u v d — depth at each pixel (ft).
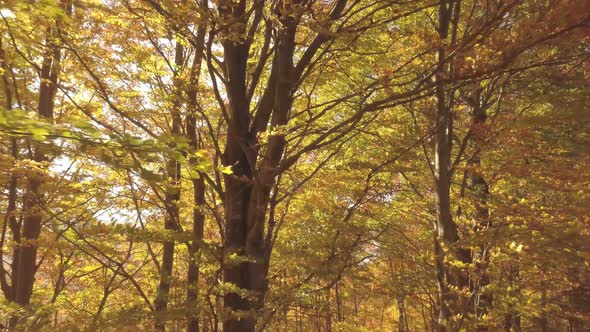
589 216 16.06
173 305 14.74
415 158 32.27
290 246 22.29
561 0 12.85
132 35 19.13
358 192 25.23
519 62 16.48
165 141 7.73
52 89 22.94
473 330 15.47
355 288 28.96
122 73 20.71
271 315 16.78
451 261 17.97
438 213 24.53
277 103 17.34
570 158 23.76
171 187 16.03
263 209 16.26
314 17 13.93
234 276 16.06
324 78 24.88
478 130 20.26
